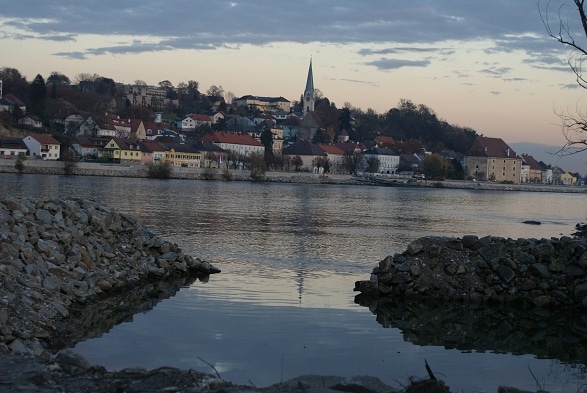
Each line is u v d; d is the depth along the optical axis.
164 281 31.22
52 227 28.67
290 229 61.66
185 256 34.41
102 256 30.08
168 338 21.14
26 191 93.12
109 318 23.36
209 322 23.53
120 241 32.72
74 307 24.27
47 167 165.00
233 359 19.17
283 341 21.41
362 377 13.70
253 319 24.31
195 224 61.56
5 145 175.00
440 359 20.38
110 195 97.00
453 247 32.03
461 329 24.84
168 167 182.38
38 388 12.68
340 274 36.22
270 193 133.50
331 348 20.89
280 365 18.75
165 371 13.77
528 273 30.77
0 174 145.38
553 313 28.55
